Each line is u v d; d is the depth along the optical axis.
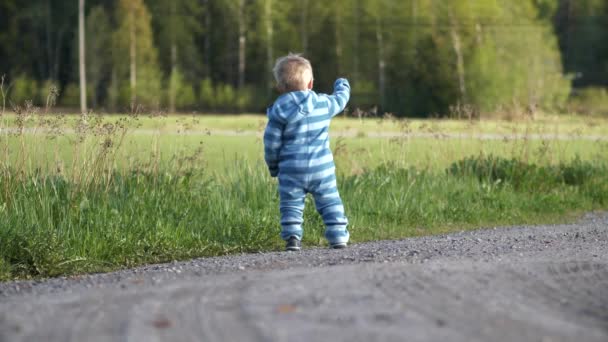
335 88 10.41
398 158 17.81
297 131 9.98
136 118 13.58
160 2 92.06
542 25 98.69
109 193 12.41
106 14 89.00
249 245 11.53
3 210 11.05
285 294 6.23
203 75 93.56
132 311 5.85
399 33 88.94
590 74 107.94
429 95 88.00
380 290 6.35
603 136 27.03
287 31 91.75
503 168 18.59
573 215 16.88
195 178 13.79
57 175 12.48
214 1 93.50
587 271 7.71
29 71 92.38
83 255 10.68
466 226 14.73
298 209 10.14
